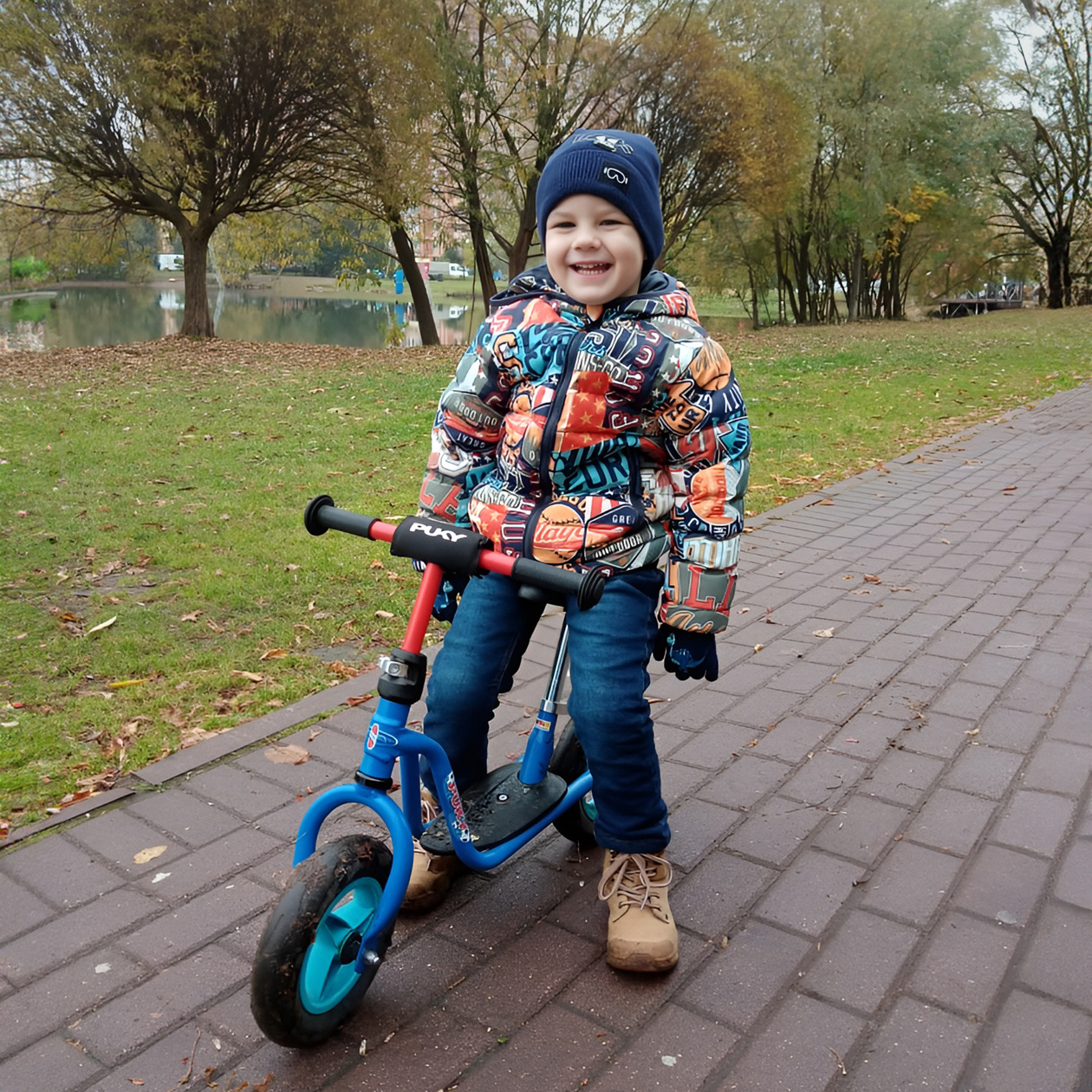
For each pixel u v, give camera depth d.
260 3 14.44
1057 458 7.55
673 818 2.71
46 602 4.29
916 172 25.09
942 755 3.00
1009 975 2.07
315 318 29.19
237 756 3.04
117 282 48.66
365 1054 1.89
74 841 2.60
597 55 18.30
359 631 4.02
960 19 24.69
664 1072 1.84
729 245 29.67
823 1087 1.79
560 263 2.03
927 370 13.08
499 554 1.75
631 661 2.04
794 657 3.79
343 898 1.87
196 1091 1.82
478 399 2.13
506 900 2.38
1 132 14.56
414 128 16.47
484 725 2.26
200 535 5.25
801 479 6.85
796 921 2.27
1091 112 28.20
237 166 16.55
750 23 21.73
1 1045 1.93
